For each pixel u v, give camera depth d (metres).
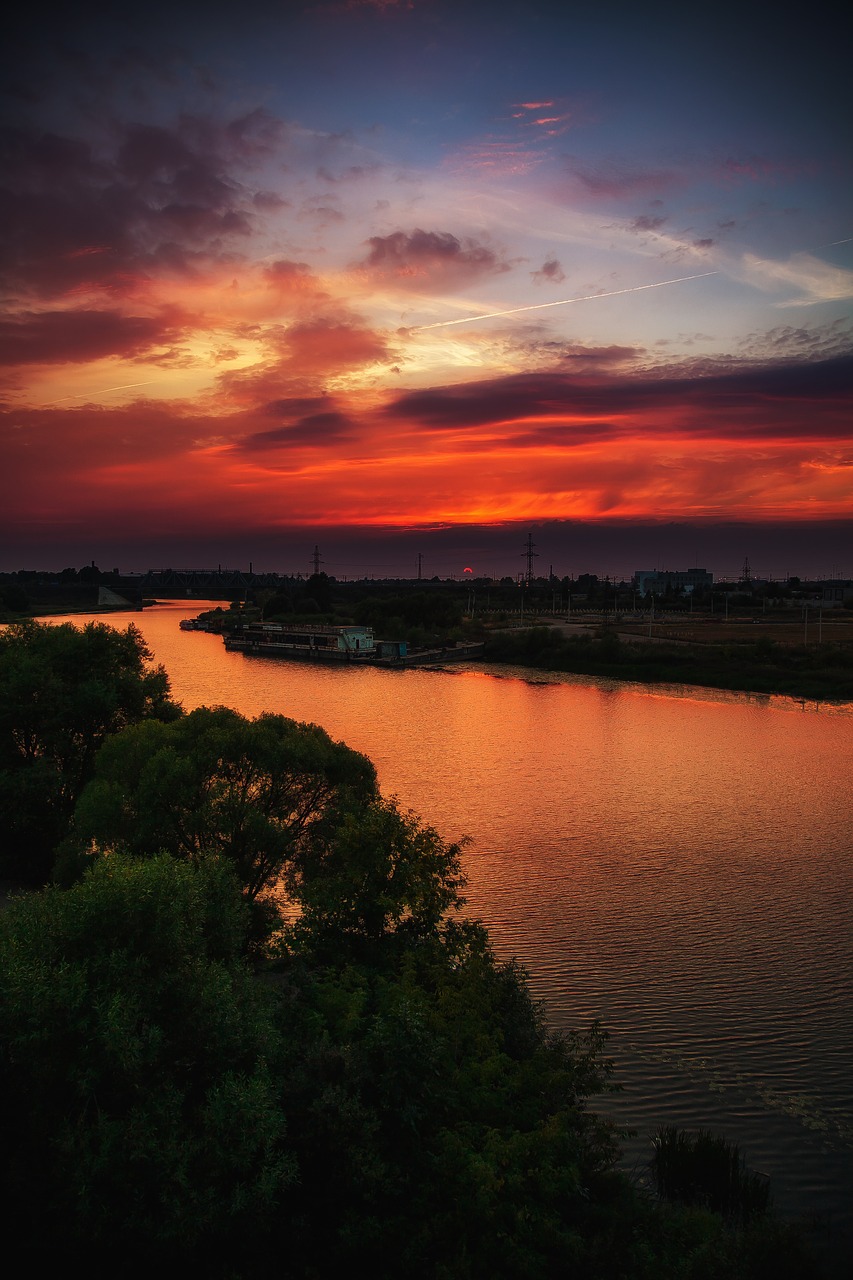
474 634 183.62
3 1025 14.16
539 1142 16.86
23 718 42.41
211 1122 14.23
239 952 25.73
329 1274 15.23
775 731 83.38
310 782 31.45
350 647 154.00
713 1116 23.20
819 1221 19.41
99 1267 13.81
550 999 29.06
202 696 104.62
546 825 50.47
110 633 49.38
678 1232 17.45
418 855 24.03
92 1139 13.77
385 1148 16.38
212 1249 14.50
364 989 19.75
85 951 15.55
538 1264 15.41
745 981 30.61
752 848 46.19
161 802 29.20
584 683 120.88
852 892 39.53
